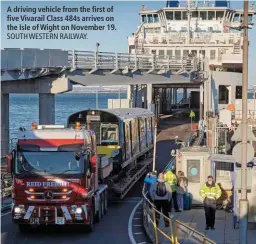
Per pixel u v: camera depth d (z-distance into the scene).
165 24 59.34
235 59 56.91
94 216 20.11
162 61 46.34
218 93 57.78
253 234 17.75
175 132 52.31
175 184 21.34
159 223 19.20
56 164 17.97
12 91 36.22
